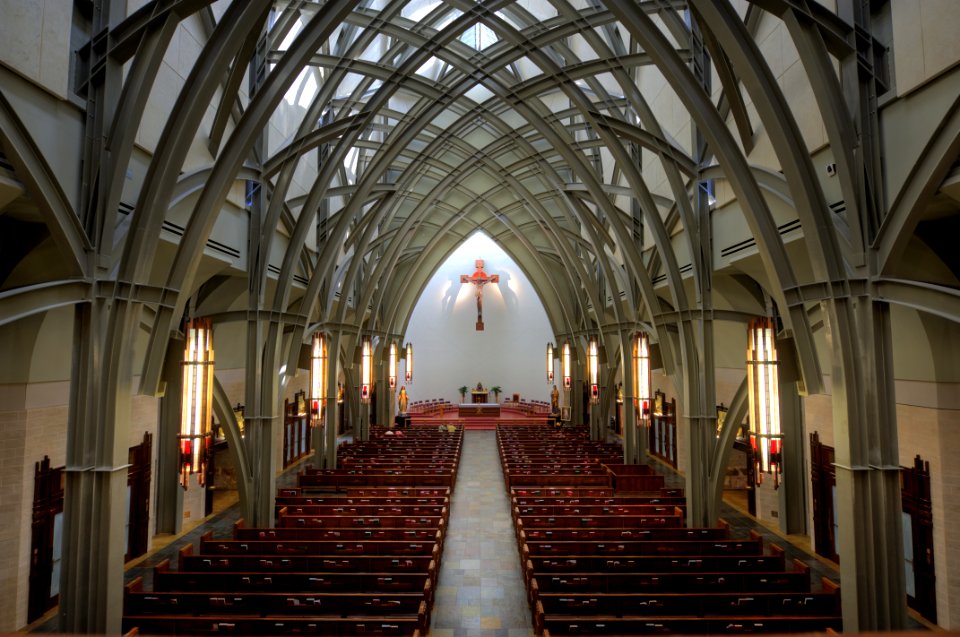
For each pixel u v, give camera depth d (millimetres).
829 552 15578
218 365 21281
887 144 8414
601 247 22797
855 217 8555
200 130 13578
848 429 8469
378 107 16328
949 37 7195
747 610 9852
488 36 30312
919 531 11805
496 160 31734
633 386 21953
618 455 25688
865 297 8492
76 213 8539
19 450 11383
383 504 17281
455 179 27016
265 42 15570
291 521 15242
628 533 14008
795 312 9727
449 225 33531
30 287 7672
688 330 15680
